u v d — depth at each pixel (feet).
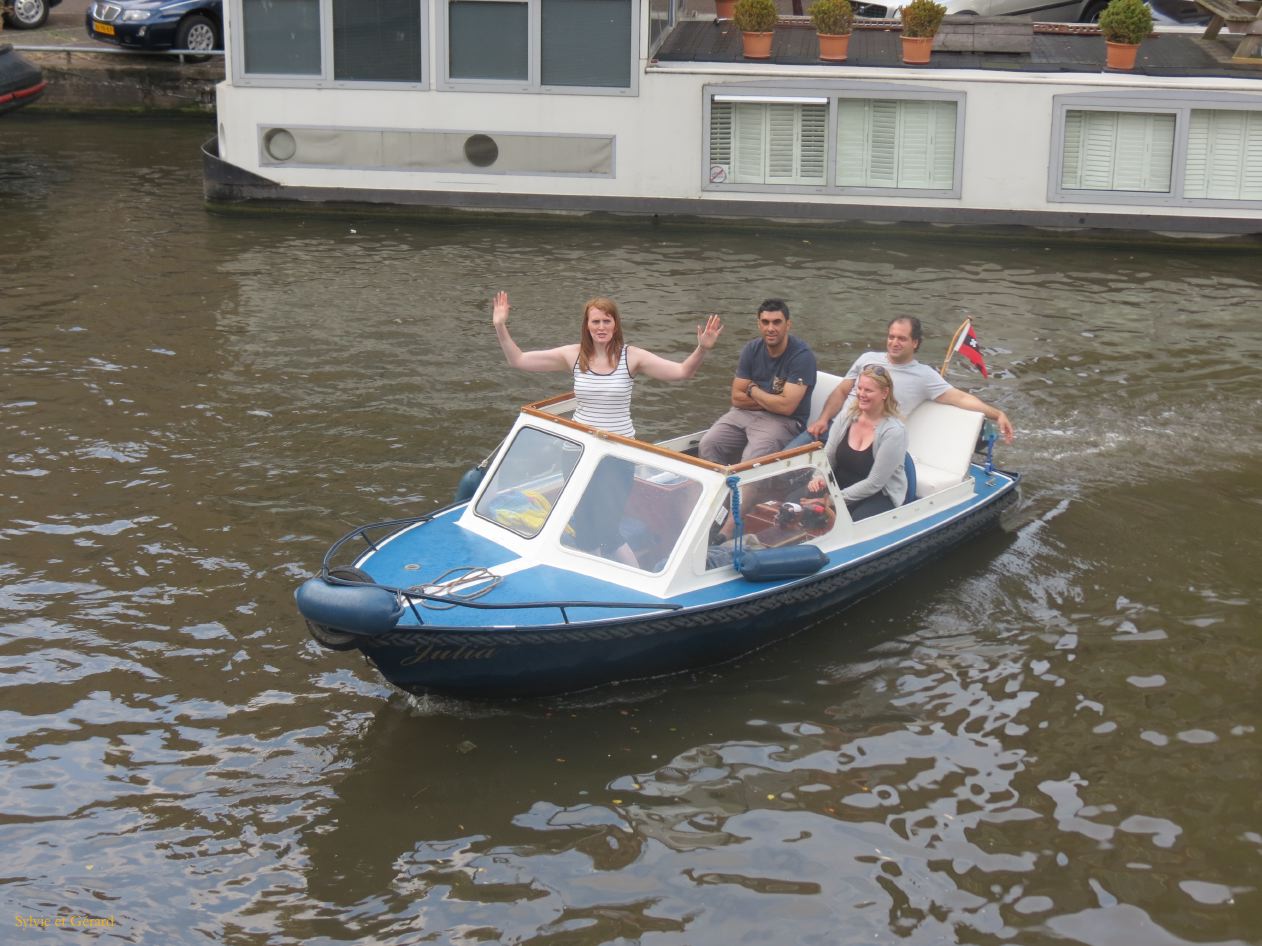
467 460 33.50
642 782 21.70
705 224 54.90
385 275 48.75
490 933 18.58
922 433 30.32
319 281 47.88
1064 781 21.75
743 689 24.26
